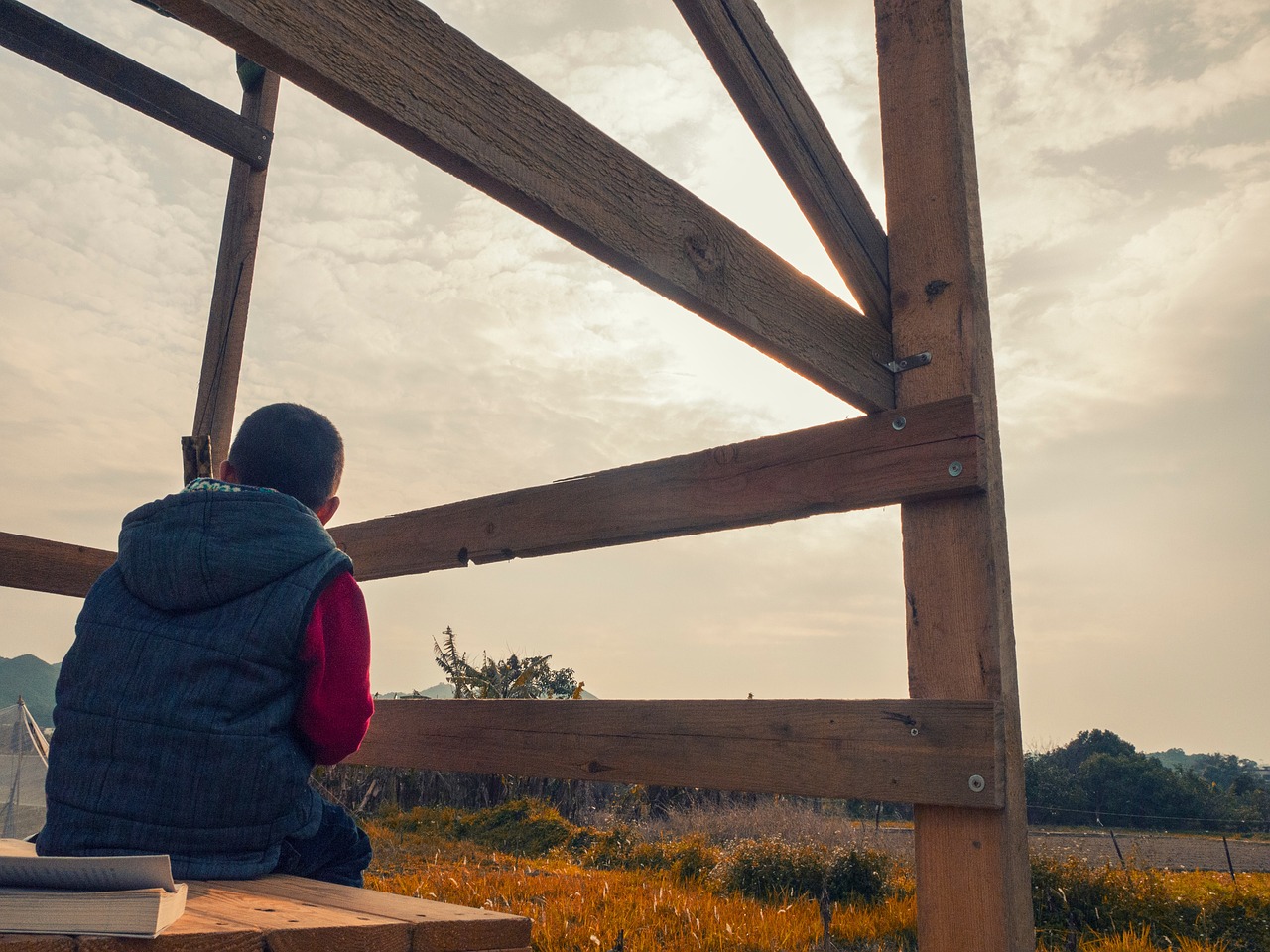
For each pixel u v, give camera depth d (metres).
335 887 1.22
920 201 2.46
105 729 1.25
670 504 2.66
